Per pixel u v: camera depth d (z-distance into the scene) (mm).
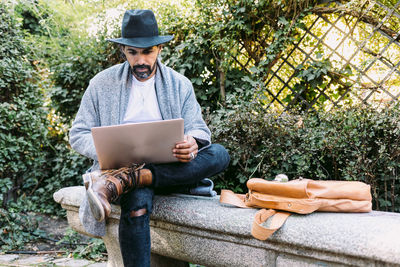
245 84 3248
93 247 2877
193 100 2021
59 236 3424
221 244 1535
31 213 4109
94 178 1455
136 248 1470
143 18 1771
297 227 1282
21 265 2639
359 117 2621
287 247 1318
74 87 4258
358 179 2639
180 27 3541
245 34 3369
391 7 2900
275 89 3398
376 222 1190
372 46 3006
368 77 2947
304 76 3148
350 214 1331
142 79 1941
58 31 4574
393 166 2555
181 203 1677
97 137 1489
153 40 1757
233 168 3178
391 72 2865
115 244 1951
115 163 1590
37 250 3064
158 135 1521
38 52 4379
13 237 3160
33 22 6125
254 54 3385
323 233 1217
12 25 3752
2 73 3545
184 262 2131
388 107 2619
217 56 3436
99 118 1918
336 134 2676
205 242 1594
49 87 4422
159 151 1581
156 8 3789
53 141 4625
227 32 3328
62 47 4359
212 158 1759
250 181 1489
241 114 2959
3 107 3424
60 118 4484
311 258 1276
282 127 2863
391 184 2660
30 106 3898
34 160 3891
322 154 2742
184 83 2020
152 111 1949
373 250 1100
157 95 1955
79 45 4102
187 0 3588
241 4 3203
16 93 3727
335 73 3041
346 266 1192
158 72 1962
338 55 3070
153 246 1836
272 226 1303
